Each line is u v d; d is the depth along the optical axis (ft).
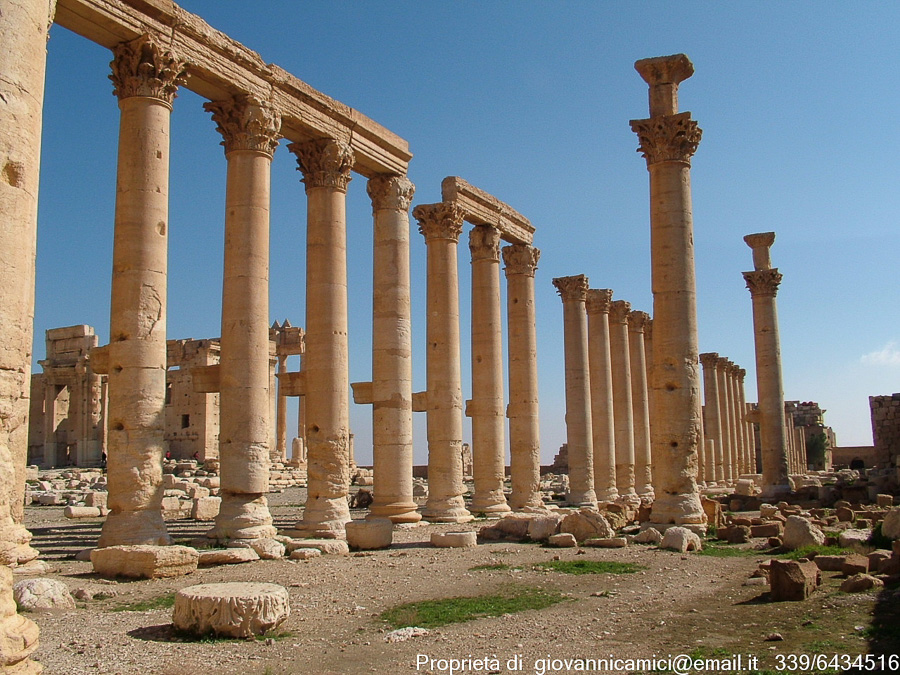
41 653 34.76
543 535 79.10
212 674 32.04
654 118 84.89
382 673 32.40
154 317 66.59
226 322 75.36
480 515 110.73
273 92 80.53
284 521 100.42
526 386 121.80
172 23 69.92
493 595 49.37
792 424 254.27
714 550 71.00
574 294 136.56
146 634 38.42
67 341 219.61
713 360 195.21
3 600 25.98
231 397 74.02
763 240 151.64
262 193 77.36
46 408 214.48
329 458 83.92
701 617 42.52
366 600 47.80
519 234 124.77
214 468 191.01
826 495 127.13
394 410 95.04
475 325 117.50
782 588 46.16
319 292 86.48
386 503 94.27
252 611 38.27
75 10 63.87
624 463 147.23
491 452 114.21
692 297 82.99
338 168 88.63
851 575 51.57
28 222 29.50
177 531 83.41
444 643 37.29
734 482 197.16
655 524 80.02
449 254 109.09
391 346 95.61
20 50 29.50
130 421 64.95
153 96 68.08
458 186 111.24
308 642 37.45
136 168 67.05
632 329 161.27
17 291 28.71
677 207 83.56
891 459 170.40
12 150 28.81
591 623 41.39
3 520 27.53
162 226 67.92
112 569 55.57
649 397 169.07
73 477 170.60
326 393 84.84
